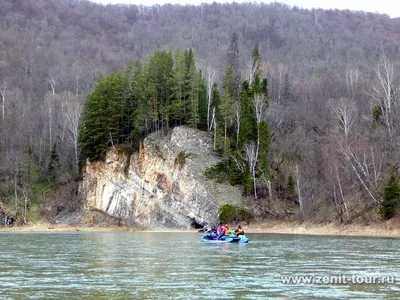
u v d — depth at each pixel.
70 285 31.05
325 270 37.38
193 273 35.97
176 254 48.97
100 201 107.06
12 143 125.56
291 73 164.75
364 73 166.62
